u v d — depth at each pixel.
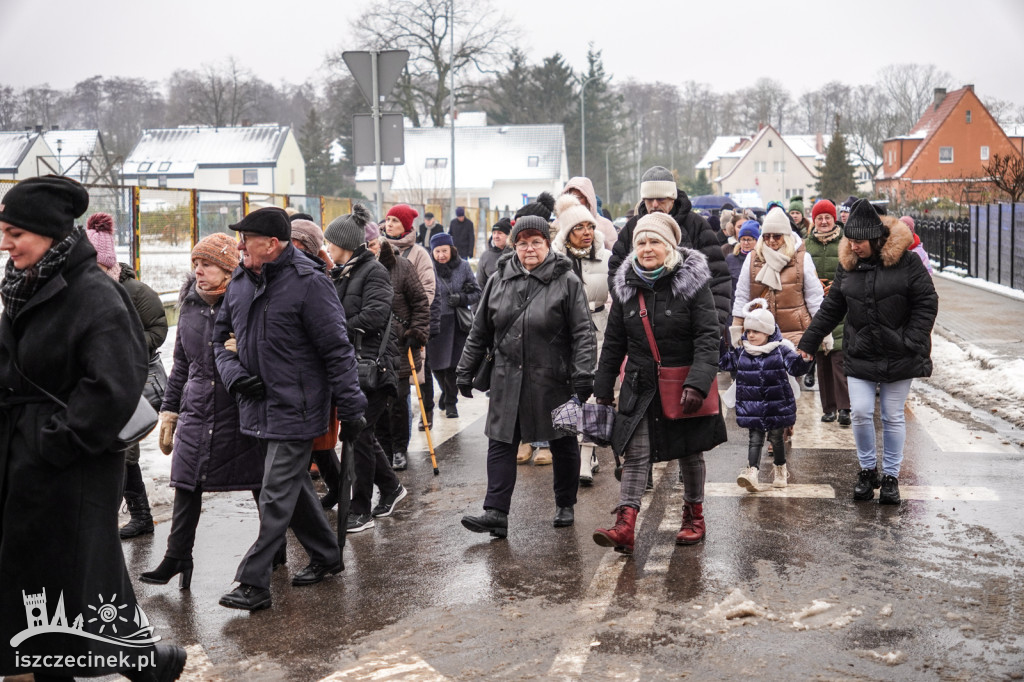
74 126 91.69
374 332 6.47
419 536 6.25
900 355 6.59
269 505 5.04
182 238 15.97
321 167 82.62
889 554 5.59
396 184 82.12
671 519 6.46
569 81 86.06
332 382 5.13
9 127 83.62
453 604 4.99
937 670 4.07
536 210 8.77
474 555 5.81
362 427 5.28
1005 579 5.14
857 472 7.67
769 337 7.09
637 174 118.25
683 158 128.12
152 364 6.23
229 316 5.23
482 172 82.56
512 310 6.15
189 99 87.12
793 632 4.51
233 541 6.28
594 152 87.50
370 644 4.51
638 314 5.73
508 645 4.45
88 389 3.45
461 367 6.38
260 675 4.19
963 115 80.12
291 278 5.09
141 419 3.62
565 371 6.16
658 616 4.75
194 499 5.35
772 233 8.71
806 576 5.25
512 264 6.30
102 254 6.07
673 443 5.75
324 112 83.62
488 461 6.20
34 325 3.50
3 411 3.52
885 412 6.71
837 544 5.81
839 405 9.40
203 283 5.35
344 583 5.38
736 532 6.11
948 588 5.02
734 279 11.14
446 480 7.76
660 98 130.12
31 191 3.46
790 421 7.04
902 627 4.54
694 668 4.14
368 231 7.43
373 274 6.54
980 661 4.15
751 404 7.04
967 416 9.88
